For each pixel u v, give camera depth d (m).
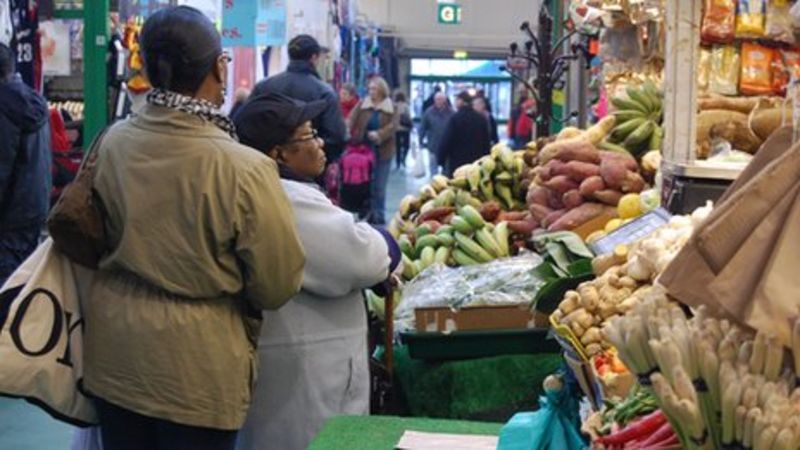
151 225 2.75
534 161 4.58
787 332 1.59
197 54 2.82
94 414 2.93
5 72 6.37
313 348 3.23
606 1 5.30
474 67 28.09
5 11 6.97
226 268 2.78
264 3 9.98
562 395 2.33
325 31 12.69
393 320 3.67
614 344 1.65
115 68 6.68
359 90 19.67
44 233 7.83
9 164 6.34
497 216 4.39
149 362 2.76
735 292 1.65
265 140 3.27
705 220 1.72
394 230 4.81
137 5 7.32
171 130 2.79
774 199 1.67
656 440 1.82
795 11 2.74
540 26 6.71
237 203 2.75
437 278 3.73
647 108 4.52
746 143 3.73
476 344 3.51
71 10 7.54
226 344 2.81
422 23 23.70
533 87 7.09
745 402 1.49
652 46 5.34
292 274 2.84
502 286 3.57
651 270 2.51
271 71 11.01
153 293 2.78
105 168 2.82
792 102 2.54
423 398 3.56
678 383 1.53
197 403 2.77
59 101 8.95
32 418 5.61
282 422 3.23
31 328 2.82
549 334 3.19
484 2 23.53
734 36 4.10
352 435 2.75
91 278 2.88
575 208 4.00
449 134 13.41
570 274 3.35
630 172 3.99
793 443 1.46
